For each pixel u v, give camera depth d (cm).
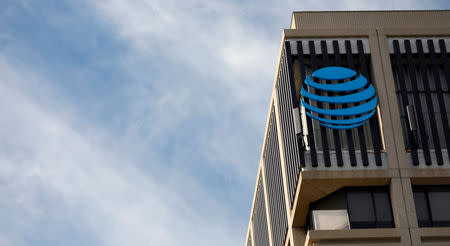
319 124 5894
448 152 5803
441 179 5747
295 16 6481
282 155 6638
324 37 6238
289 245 6594
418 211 5719
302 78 6041
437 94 6041
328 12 6494
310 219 6028
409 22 6488
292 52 6203
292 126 6041
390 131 5869
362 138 5841
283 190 6694
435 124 5906
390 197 5759
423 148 5819
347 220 5728
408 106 5897
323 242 5525
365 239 5522
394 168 5738
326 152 5756
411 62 6156
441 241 5500
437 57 6244
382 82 6053
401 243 5478
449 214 5709
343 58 6178
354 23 6456
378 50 6188
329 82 6022
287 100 6262
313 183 5728
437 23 6494
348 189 5812
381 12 6512
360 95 5947
